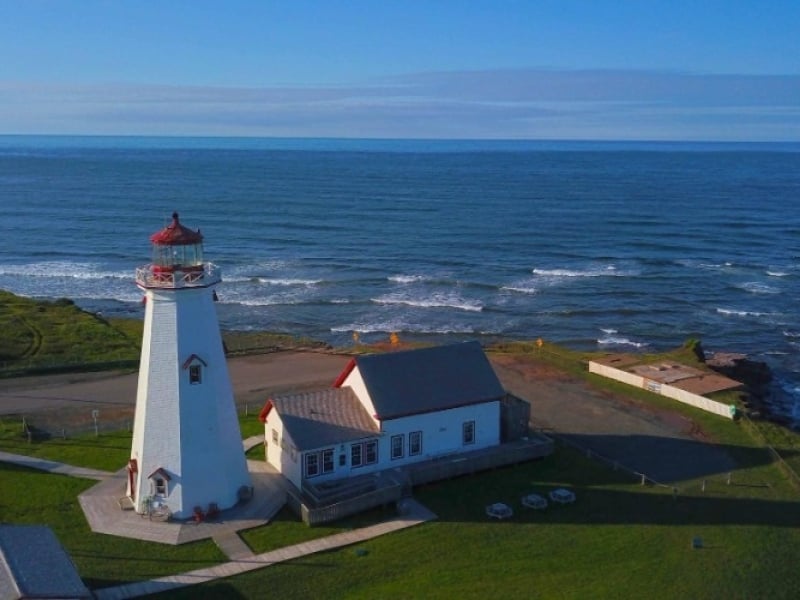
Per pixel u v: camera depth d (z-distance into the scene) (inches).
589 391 2027.6
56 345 2357.3
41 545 1051.3
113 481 1457.9
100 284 3555.6
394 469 1508.4
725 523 1355.8
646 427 1795.0
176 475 1294.3
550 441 1617.9
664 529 1332.4
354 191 7401.6
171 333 1259.8
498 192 7352.4
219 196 6830.7
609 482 1510.8
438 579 1169.4
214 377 1302.9
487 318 3073.3
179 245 1224.8
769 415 2001.7
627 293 3444.9
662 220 5413.4
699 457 1636.3
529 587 1152.2
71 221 5246.1
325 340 2773.1
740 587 1165.1
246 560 1203.9
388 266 3927.2
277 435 1502.2
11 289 3432.6
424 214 5733.3
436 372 1598.2
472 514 1374.3
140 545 1235.2
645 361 2271.2
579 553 1251.2
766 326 3029.0
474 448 1612.9
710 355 2495.1
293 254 4212.6
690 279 3698.3
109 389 2004.2
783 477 1549.0
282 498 1402.6
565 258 4136.3
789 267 3964.1
